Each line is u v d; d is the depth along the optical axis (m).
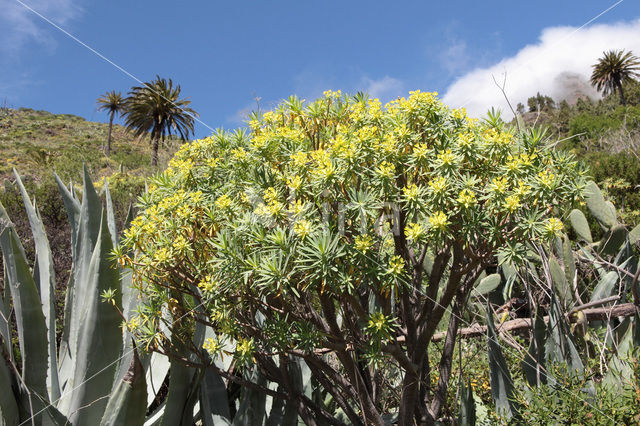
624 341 2.51
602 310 3.10
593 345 3.06
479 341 3.39
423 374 2.65
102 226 2.36
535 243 2.19
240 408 2.56
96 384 2.30
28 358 2.25
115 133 56.84
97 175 15.90
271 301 2.36
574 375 2.24
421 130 2.13
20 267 2.23
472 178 1.92
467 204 1.83
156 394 2.93
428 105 2.07
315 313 2.20
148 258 2.05
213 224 2.07
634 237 3.88
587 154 9.10
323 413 2.51
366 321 2.12
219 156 2.39
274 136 2.19
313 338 2.13
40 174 14.73
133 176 11.47
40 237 2.95
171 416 2.38
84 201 2.79
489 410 2.39
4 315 2.46
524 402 2.17
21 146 42.12
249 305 2.24
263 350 2.34
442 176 1.95
